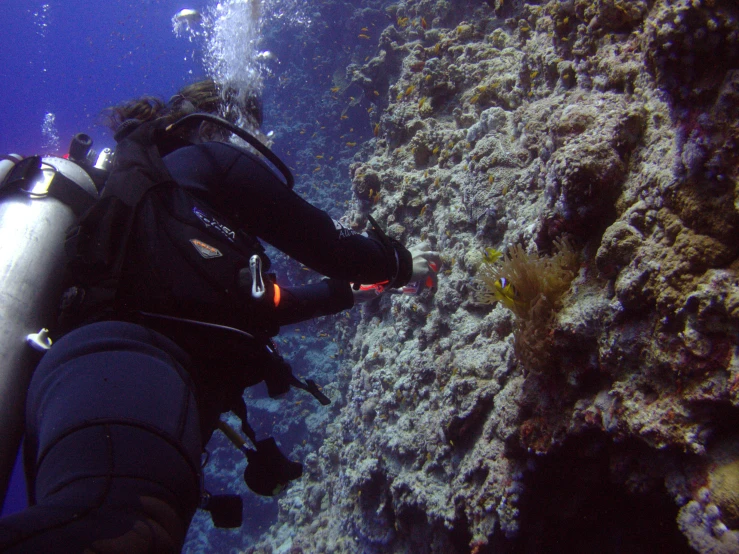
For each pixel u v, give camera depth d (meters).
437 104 5.30
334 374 11.96
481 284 3.24
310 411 11.89
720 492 1.39
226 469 12.91
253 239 1.11
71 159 1.35
